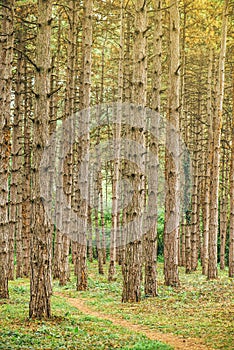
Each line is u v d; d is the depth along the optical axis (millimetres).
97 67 31984
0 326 11039
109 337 10844
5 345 9102
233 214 24391
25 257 27156
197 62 30672
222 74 23625
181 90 26656
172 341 10867
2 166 16188
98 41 33031
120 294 19656
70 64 22375
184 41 25594
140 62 16422
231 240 24375
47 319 12039
